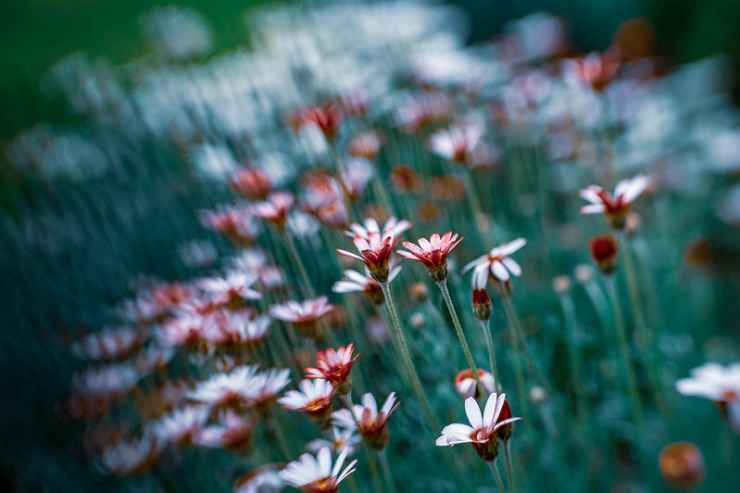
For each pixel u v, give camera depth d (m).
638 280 1.07
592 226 1.10
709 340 1.08
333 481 0.78
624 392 1.01
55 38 2.18
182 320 0.88
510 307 0.87
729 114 1.45
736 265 1.19
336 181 0.95
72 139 1.29
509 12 2.01
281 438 0.85
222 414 0.85
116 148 1.23
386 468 0.80
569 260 1.12
